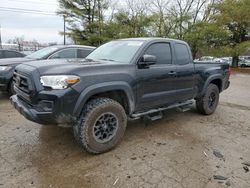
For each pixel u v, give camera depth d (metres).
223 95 8.59
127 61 3.73
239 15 23.16
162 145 3.77
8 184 2.62
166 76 4.17
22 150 3.42
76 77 3.00
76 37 28.92
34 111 2.99
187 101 5.07
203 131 4.48
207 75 5.25
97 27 28.02
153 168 3.06
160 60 4.20
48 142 3.71
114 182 2.74
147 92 3.90
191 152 3.55
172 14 28.56
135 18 29.19
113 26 27.66
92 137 3.25
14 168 2.94
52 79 2.91
